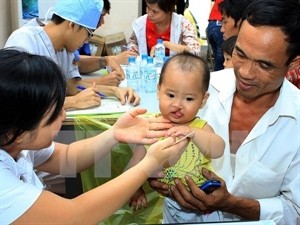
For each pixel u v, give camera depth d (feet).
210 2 10.02
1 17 10.47
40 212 2.49
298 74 4.11
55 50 5.91
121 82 6.88
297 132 3.69
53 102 2.50
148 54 8.57
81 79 6.80
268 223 3.07
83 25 5.72
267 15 2.99
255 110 3.82
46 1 10.98
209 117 4.08
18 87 2.31
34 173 3.23
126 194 2.91
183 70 3.91
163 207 3.34
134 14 12.59
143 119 3.85
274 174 3.70
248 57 3.19
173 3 8.77
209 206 3.49
